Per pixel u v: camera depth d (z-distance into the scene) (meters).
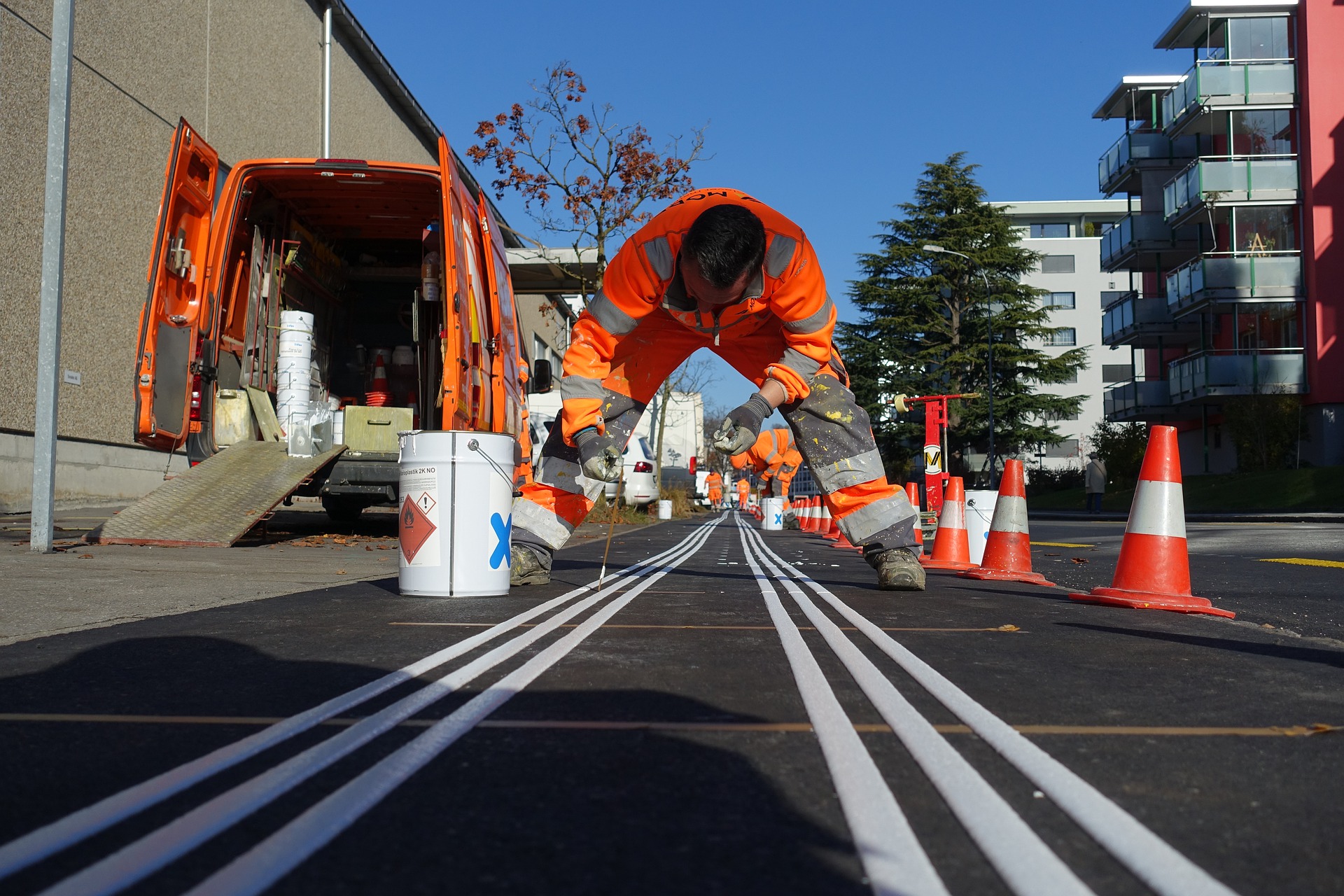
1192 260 31.97
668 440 48.56
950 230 43.50
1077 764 2.04
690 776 1.93
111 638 3.69
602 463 5.21
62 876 1.42
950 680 2.91
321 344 11.88
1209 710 2.55
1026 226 78.31
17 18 13.20
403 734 2.23
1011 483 7.10
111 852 1.52
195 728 2.31
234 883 1.38
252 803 1.72
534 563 5.89
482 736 2.24
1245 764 2.06
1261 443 29.59
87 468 14.82
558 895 1.37
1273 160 31.31
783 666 3.13
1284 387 30.73
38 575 5.81
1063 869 1.43
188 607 4.69
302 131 22.05
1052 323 69.25
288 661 3.19
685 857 1.52
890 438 42.53
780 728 2.32
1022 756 2.03
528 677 2.90
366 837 1.59
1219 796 1.84
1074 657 3.37
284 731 2.23
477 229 10.37
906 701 2.57
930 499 14.19
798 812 1.73
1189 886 1.38
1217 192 31.53
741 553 11.10
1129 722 2.41
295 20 21.70
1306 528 15.84
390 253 12.27
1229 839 1.62
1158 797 1.83
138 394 8.52
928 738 2.16
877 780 1.87
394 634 3.78
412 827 1.64
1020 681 2.92
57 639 3.67
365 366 12.35
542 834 1.61
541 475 6.01
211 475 9.02
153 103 16.56
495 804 1.76
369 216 11.12
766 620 4.34
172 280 8.98
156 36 16.62
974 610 4.79
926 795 1.81
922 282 43.12
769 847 1.56
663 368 5.70
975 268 42.94
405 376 12.09
